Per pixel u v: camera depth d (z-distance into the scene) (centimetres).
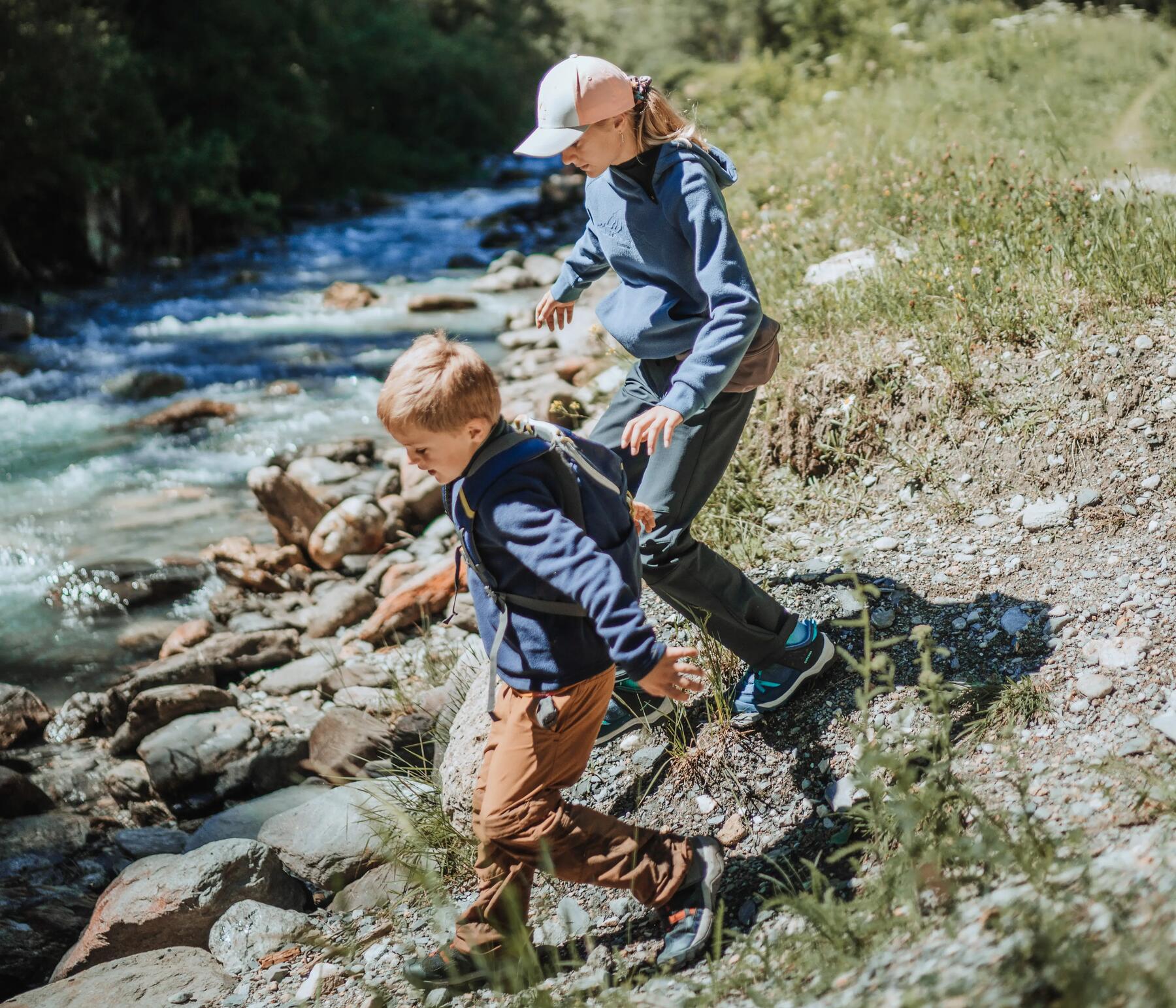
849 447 397
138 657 504
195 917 298
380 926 283
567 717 224
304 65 2330
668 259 257
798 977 204
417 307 1150
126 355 1036
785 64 1541
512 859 231
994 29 1445
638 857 232
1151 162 680
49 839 380
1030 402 367
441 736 363
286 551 572
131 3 1878
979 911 191
